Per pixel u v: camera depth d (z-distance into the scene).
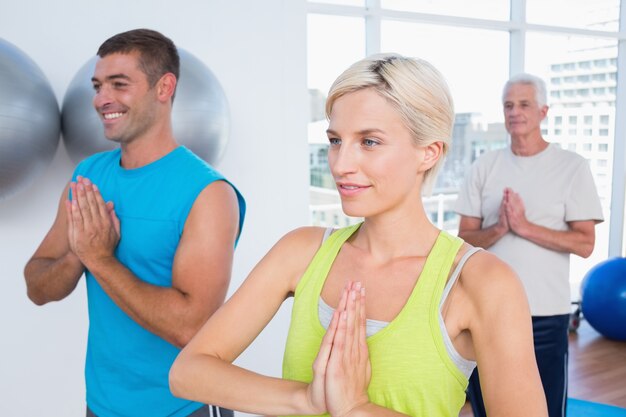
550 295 2.15
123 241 1.36
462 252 0.85
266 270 0.95
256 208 2.90
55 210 2.46
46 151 2.04
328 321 0.86
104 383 1.36
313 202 3.65
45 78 2.07
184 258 1.30
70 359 2.54
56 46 2.41
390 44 3.60
